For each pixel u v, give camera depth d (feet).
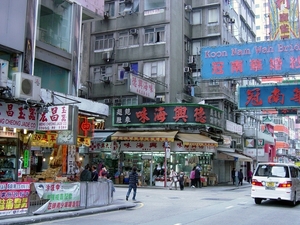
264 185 48.47
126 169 91.56
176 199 57.62
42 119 45.01
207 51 74.95
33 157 73.46
